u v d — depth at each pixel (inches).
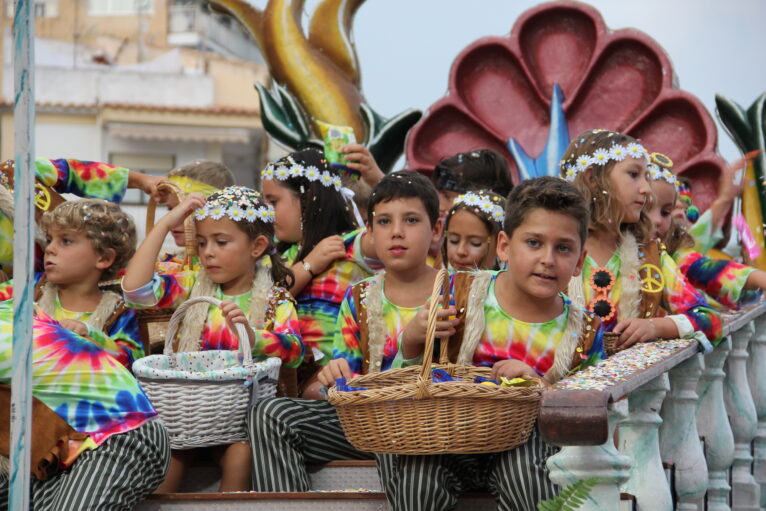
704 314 248.2
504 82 468.8
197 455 241.1
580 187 257.1
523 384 189.9
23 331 168.9
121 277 270.7
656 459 218.4
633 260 252.4
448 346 214.5
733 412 317.7
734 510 315.9
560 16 461.7
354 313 238.4
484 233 276.8
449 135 470.9
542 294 200.1
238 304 257.9
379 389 185.5
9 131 1475.1
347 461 234.2
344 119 441.1
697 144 443.2
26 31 166.2
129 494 197.3
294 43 441.1
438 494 191.8
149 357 231.6
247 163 1533.0
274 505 210.4
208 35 1728.6
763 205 429.1
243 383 224.4
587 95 459.5
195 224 257.9
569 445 151.7
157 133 1481.3
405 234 232.1
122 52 1660.9
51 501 197.8
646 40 449.7
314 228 287.6
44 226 258.1
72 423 198.4
